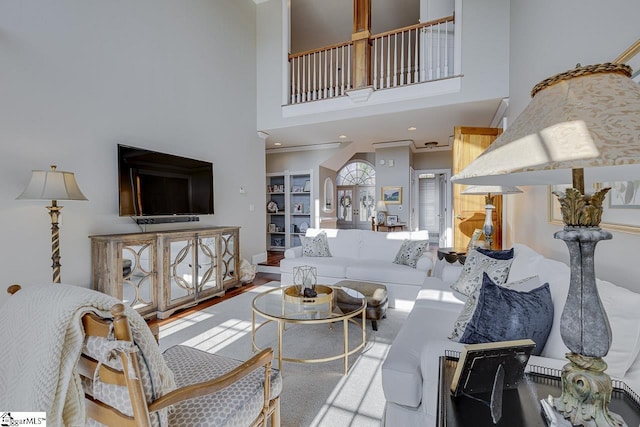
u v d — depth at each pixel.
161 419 0.94
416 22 6.71
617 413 0.87
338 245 4.45
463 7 4.11
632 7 1.51
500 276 2.25
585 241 0.74
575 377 0.80
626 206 1.51
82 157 2.96
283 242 8.02
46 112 2.69
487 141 4.40
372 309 2.80
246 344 2.60
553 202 2.47
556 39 2.41
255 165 5.58
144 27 3.59
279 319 2.14
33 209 2.61
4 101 2.45
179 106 4.04
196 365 1.43
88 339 0.89
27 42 2.57
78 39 2.93
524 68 3.23
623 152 0.54
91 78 3.04
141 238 3.06
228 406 1.16
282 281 4.21
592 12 1.88
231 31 5.02
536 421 0.88
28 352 0.89
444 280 2.98
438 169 8.52
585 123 0.60
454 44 4.26
